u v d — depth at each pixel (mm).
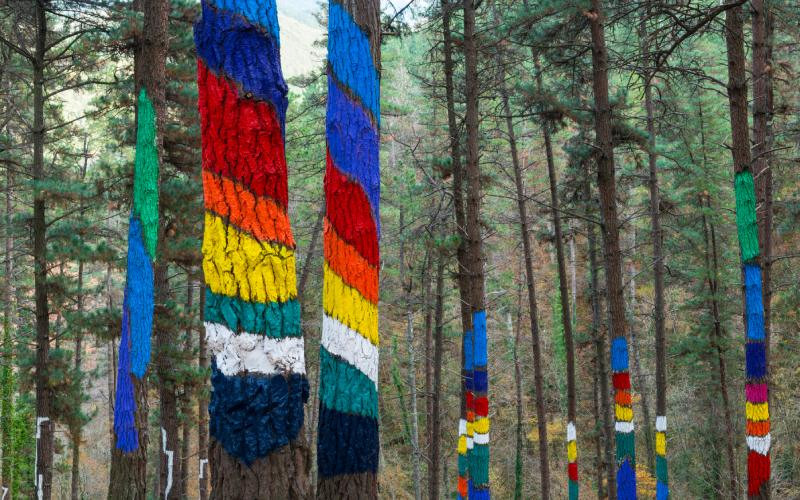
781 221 18938
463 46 13359
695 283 23281
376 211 3309
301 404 2846
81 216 15148
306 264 20562
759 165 11844
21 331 21266
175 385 14930
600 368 19453
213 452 2736
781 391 21453
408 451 31328
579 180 18406
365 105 3273
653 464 26531
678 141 19344
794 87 13711
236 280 2734
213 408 2742
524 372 33531
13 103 17406
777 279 21016
